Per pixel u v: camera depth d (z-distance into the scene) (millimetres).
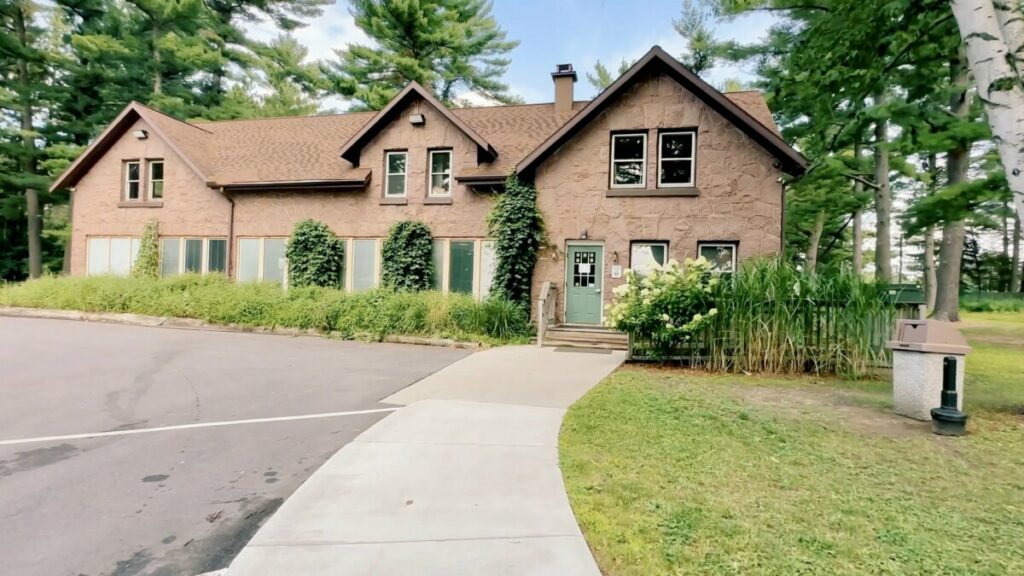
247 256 15820
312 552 2762
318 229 14922
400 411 5676
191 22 23531
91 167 17109
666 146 12797
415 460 4156
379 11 22922
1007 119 5344
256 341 11141
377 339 11586
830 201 19031
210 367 8234
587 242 12984
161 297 13695
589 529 3025
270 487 3775
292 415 5660
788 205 20047
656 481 3754
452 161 14336
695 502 3404
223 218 15977
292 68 28203
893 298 8414
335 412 5777
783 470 3998
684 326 8602
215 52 24125
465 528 3027
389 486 3646
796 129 16594
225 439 4844
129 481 3871
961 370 5301
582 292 12969
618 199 12742
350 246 15055
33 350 9430
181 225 16312
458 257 14211
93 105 24234
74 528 3152
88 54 21625
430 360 9219
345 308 12211
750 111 13664
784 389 7090
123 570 2701
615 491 3553
